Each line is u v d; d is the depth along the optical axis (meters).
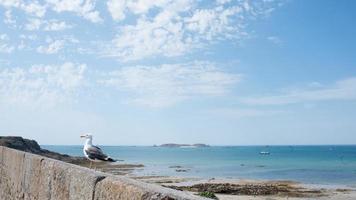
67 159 57.44
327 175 55.69
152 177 48.97
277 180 46.72
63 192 4.64
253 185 38.59
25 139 59.66
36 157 6.03
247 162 94.62
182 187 35.84
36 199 5.71
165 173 56.66
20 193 6.78
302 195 32.66
